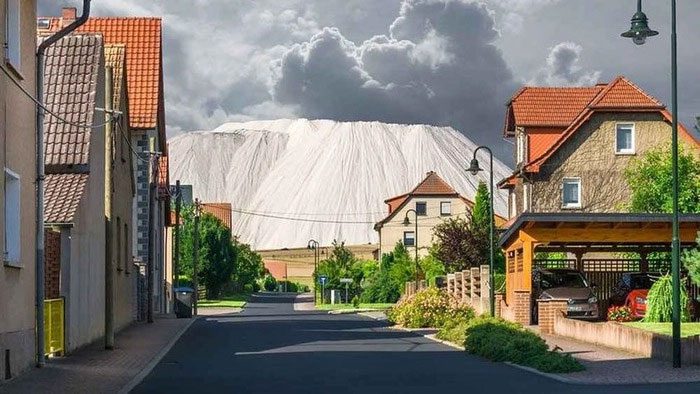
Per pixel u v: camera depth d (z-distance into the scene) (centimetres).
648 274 4412
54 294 3022
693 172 6203
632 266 5019
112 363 2773
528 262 4300
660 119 7131
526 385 2144
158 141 6881
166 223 7931
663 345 2762
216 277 11244
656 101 7112
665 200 6056
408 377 2347
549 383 2188
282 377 2358
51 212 3084
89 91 3475
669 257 4781
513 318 4372
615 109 7094
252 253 17062
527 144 7406
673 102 2622
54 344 2914
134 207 5941
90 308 3497
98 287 3697
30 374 2450
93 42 3628
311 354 3117
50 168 3300
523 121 7444
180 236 10994
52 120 3384
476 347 3069
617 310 4078
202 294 11162
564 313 3909
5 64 2333
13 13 2486
